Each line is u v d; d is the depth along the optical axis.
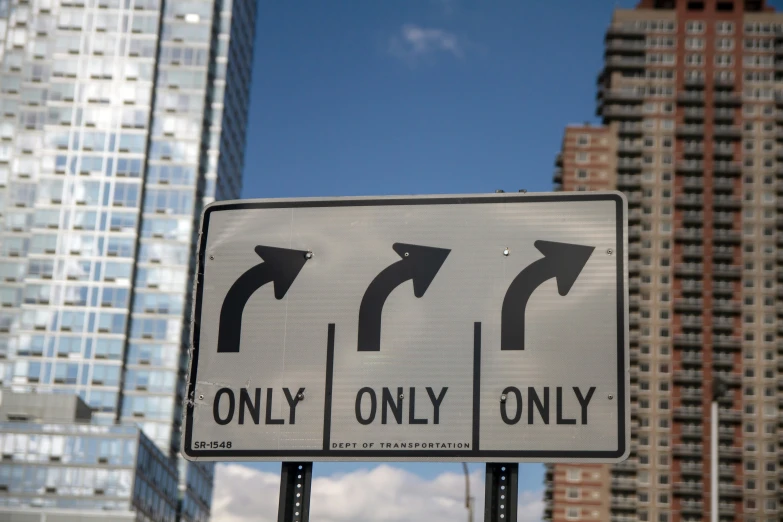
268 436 8.10
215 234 8.60
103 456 134.38
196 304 8.48
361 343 8.20
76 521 131.88
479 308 8.16
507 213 8.34
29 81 185.62
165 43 185.00
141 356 169.62
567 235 8.24
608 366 7.93
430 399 8.00
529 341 8.04
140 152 177.62
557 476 197.12
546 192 8.35
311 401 8.12
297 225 8.55
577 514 194.38
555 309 8.09
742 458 198.25
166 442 165.50
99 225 174.00
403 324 8.20
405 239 8.40
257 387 8.23
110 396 165.75
